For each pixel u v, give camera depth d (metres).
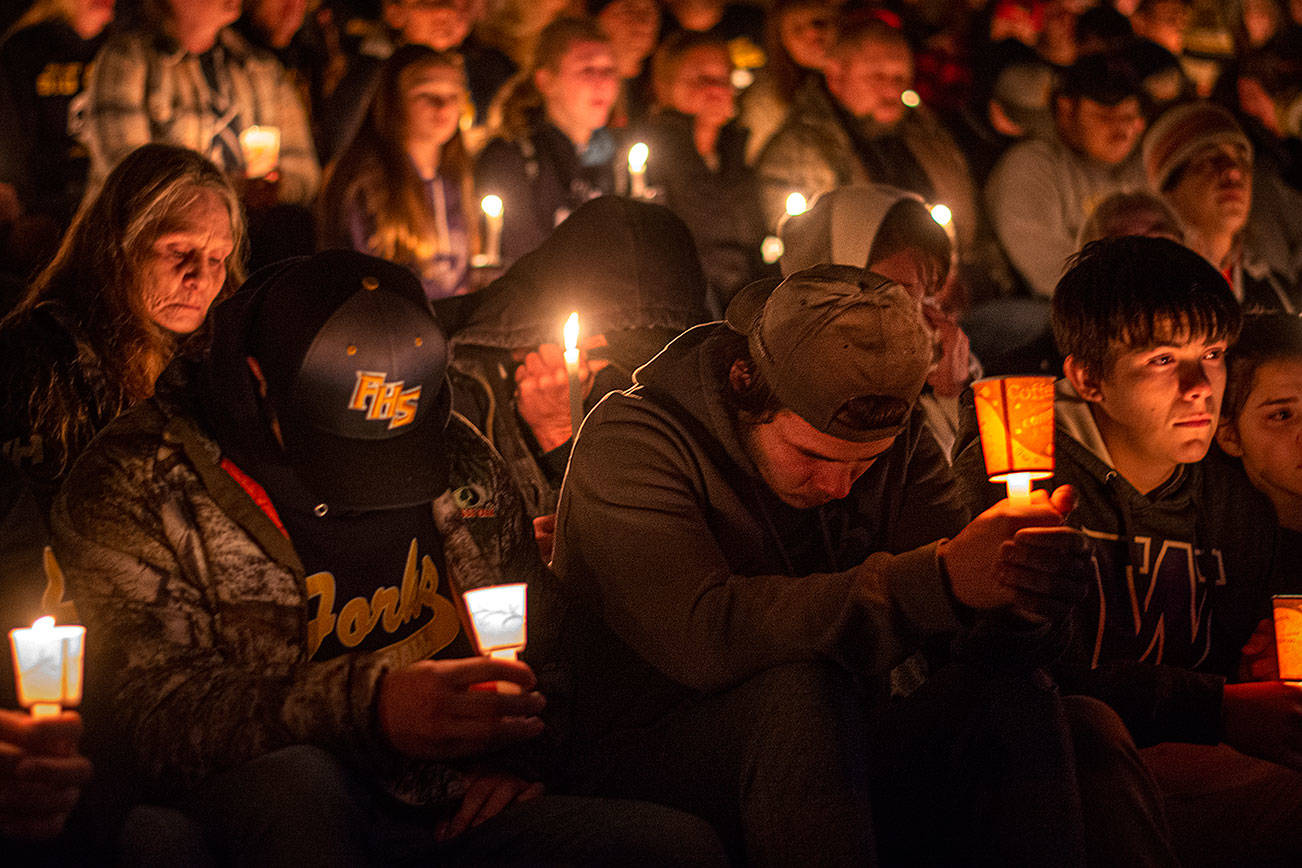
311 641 4.36
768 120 13.13
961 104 13.11
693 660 4.55
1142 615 5.93
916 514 5.27
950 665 4.89
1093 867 4.80
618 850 4.25
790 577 4.62
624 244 6.99
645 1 13.12
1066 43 13.84
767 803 4.22
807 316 4.51
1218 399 5.86
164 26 9.70
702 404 4.94
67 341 5.76
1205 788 5.63
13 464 5.54
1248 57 14.29
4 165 9.23
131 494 4.21
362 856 3.92
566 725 4.89
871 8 14.10
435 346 4.30
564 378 6.77
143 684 4.10
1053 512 4.17
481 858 4.34
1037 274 11.45
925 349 4.52
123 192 5.97
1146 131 11.77
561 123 11.32
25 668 3.75
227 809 3.87
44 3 10.02
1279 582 6.30
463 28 11.95
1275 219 12.34
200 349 4.58
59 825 3.77
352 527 4.43
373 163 9.83
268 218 8.20
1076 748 4.88
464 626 4.73
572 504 4.98
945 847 4.87
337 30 12.36
